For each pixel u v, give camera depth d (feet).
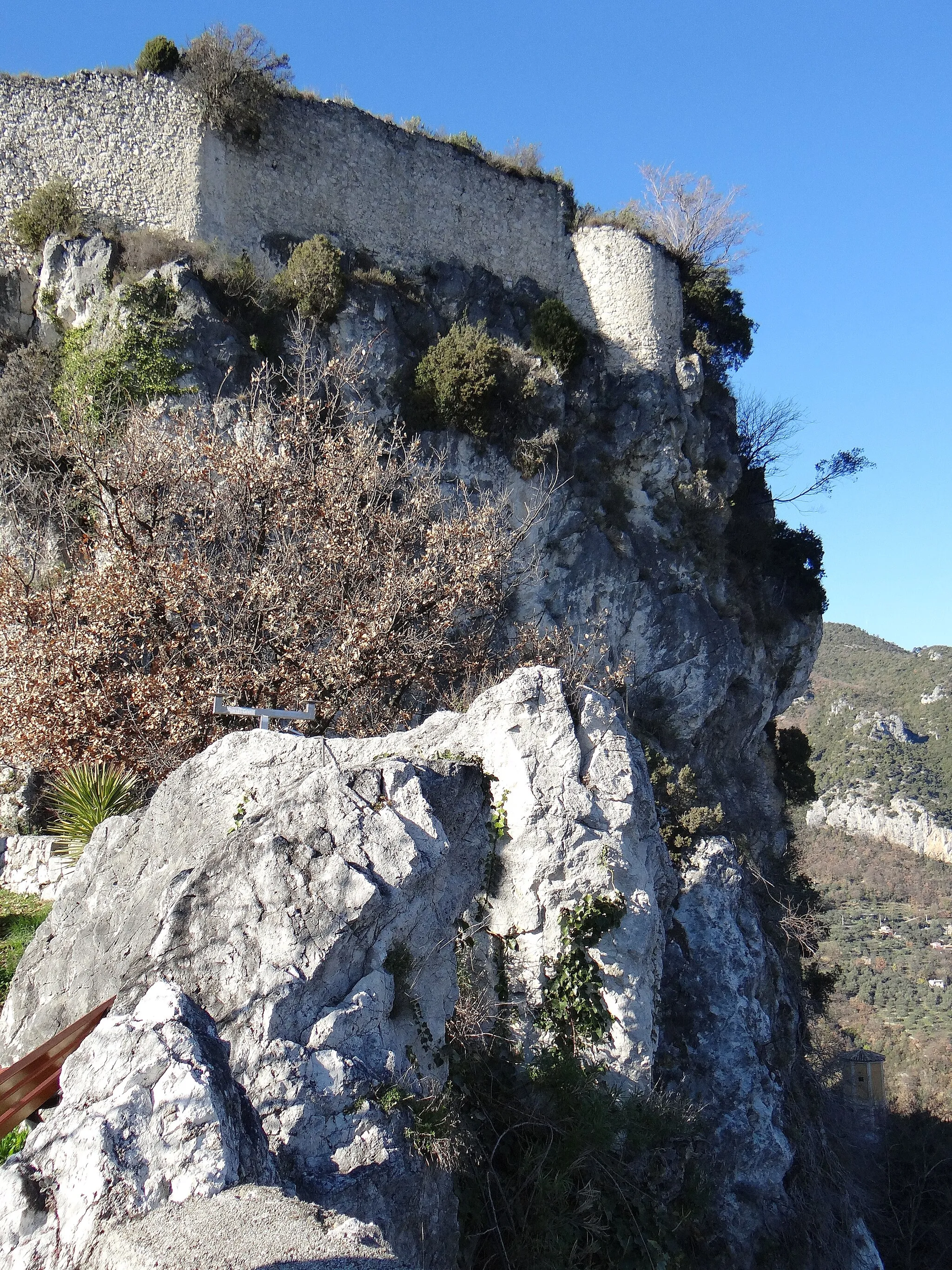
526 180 92.58
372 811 18.53
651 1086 24.52
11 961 29.01
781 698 98.07
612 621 78.79
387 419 73.92
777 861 86.94
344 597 48.91
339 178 82.69
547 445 77.92
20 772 46.24
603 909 24.13
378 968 17.85
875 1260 48.62
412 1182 16.40
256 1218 11.40
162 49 75.25
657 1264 22.82
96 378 61.93
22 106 71.56
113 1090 12.66
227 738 23.08
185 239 72.79
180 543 49.14
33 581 51.06
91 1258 11.05
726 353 104.99
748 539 96.68
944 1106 96.32
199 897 17.12
